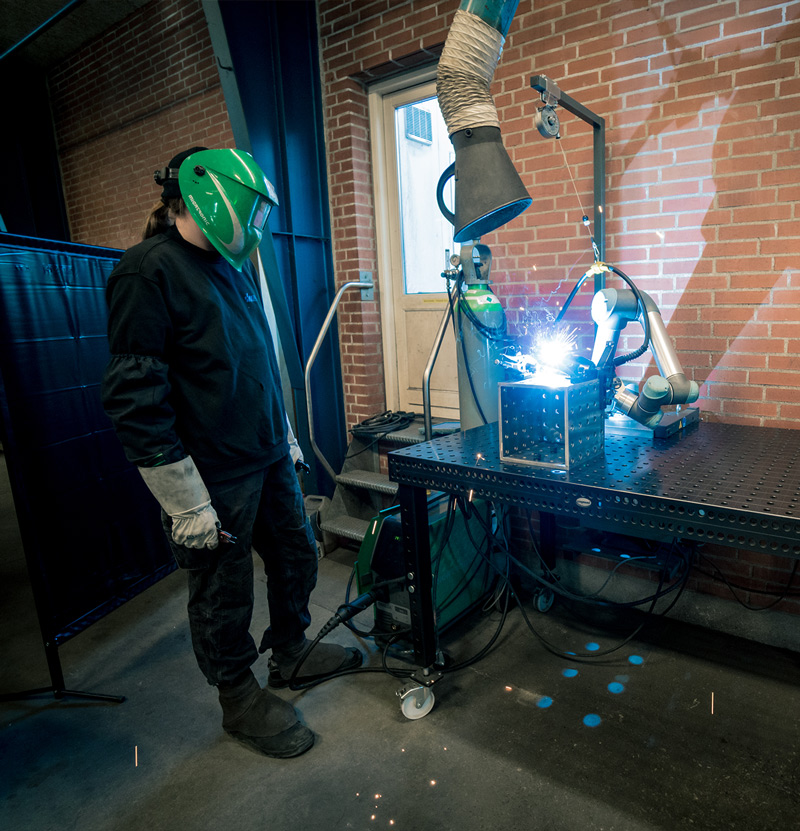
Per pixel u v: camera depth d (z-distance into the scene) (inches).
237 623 63.8
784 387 77.1
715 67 75.3
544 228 94.0
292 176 117.9
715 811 56.0
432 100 114.1
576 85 86.5
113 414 53.5
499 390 59.6
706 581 85.4
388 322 128.8
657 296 84.7
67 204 198.8
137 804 59.7
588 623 89.7
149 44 153.7
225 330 58.1
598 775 60.6
